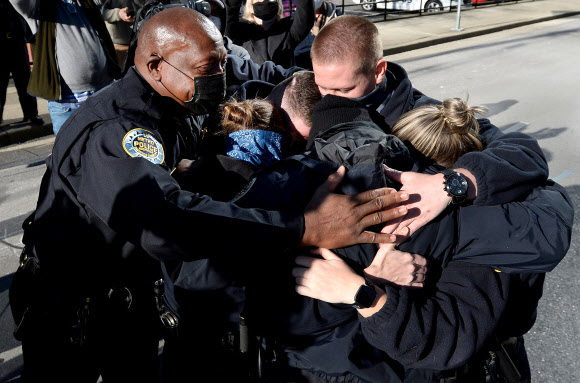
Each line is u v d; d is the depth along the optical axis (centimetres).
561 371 261
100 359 176
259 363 137
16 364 260
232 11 338
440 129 138
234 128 156
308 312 129
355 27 155
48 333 168
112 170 141
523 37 1099
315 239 126
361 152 130
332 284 123
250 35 346
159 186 138
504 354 142
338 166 133
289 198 131
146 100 156
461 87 737
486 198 130
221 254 129
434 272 130
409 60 895
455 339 121
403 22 1197
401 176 132
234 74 238
